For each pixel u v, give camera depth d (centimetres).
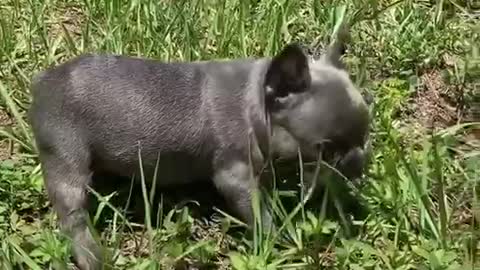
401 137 119
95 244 98
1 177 108
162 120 100
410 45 134
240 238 103
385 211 105
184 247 100
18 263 95
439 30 139
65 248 97
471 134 121
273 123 99
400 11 142
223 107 101
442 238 100
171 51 129
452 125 123
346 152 100
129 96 100
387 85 128
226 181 102
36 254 97
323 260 100
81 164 101
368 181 107
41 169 105
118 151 101
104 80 101
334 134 98
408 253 99
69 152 100
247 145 101
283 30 135
